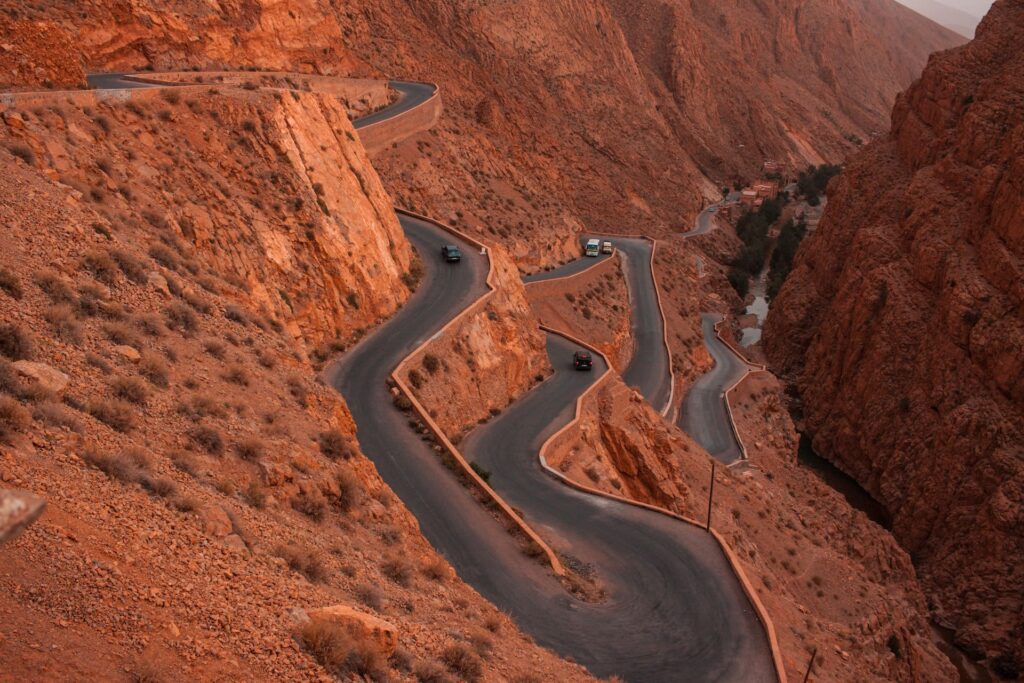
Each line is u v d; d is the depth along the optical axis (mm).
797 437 70875
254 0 55500
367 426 28531
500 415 38594
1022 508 53656
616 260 82438
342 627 12211
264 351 21500
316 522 16312
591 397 42750
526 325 45344
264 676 10555
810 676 26438
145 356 16875
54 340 15344
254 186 31547
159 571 11289
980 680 48312
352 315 34250
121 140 26484
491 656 15750
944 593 55500
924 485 62219
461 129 75625
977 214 66750
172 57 45625
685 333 77188
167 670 9828
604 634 22000
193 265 23875
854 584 42000
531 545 24547
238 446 16297
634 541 28859
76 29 40500
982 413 59375
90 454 12656
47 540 10469
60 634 9469
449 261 45219
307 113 36594
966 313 63281
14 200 18812
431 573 18562
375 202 39531
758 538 40688
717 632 23703
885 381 71812
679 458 43500
